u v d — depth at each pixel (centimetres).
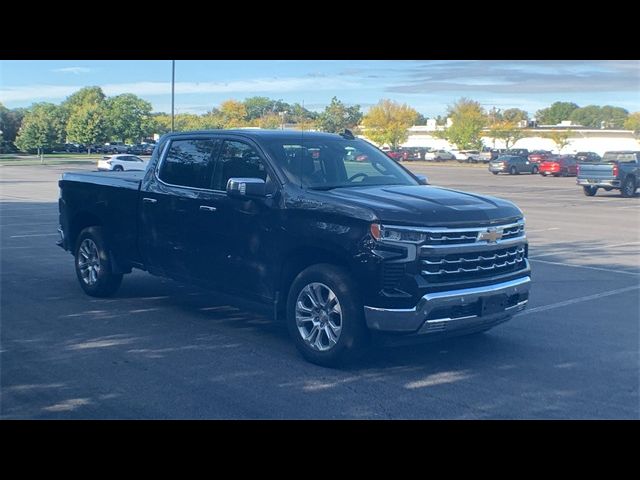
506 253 737
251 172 798
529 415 598
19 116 10612
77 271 1036
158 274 914
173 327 866
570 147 9894
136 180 943
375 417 589
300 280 726
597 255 1499
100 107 8888
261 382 671
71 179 1037
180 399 624
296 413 595
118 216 956
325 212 711
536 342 823
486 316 709
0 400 618
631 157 3369
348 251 689
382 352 775
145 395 632
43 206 2567
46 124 8844
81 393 636
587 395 648
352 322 689
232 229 798
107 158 5262
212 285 834
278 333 845
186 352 764
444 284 685
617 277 1243
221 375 689
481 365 733
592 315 959
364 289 683
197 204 836
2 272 1220
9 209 2442
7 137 10512
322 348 717
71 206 1035
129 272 992
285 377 686
